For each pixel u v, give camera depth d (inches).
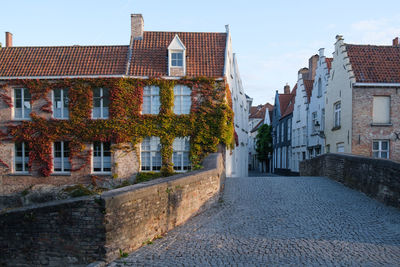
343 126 869.8
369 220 391.9
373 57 865.5
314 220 392.8
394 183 453.7
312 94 1168.8
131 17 898.1
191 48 873.5
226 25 928.3
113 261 264.8
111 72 821.2
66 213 275.3
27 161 840.3
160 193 341.4
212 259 268.5
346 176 619.2
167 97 806.5
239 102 1164.5
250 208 459.2
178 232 351.9
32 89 828.0
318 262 260.2
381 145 815.7
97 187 809.5
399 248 293.7
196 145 797.9
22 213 286.4
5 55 884.0
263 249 292.8
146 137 816.3
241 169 1198.9
